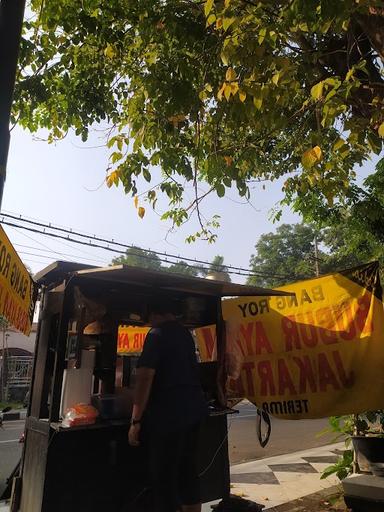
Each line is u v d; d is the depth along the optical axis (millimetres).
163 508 3061
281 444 9789
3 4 2727
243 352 5012
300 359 4613
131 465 3463
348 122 3467
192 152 5363
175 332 3393
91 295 3670
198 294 4371
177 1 4637
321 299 4586
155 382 3244
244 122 4613
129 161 4898
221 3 3914
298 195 7367
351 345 4312
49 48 5328
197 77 4660
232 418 14594
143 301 4055
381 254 7852
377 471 4434
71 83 5566
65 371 3482
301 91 4863
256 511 3836
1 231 2697
